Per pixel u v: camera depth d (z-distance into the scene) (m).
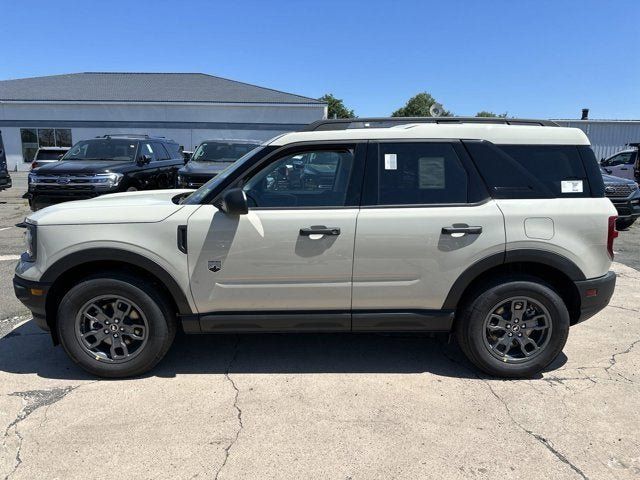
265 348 4.29
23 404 3.33
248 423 3.12
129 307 3.61
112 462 2.73
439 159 3.61
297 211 3.52
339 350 4.25
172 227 3.47
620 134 29.61
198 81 37.03
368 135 3.63
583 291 3.61
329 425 3.11
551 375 3.82
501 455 2.82
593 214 3.58
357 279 3.56
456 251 3.52
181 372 3.83
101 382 3.65
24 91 33.81
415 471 2.68
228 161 11.82
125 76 38.12
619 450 2.88
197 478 2.62
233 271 3.51
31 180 9.98
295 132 3.69
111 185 9.98
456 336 3.78
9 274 6.54
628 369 3.92
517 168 3.61
